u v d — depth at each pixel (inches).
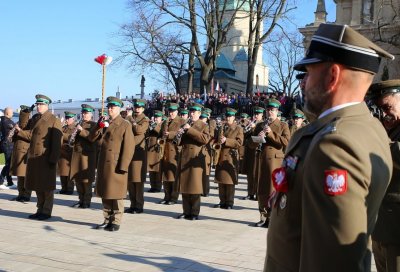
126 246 281.6
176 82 1417.3
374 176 71.8
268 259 85.2
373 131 77.1
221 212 418.3
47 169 359.6
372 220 75.0
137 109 439.5
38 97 364.2
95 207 431.8
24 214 380.5
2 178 528.1
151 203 467.5
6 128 522.0
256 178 369.7
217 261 252.1
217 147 416.5
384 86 151.3
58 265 238.7
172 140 417.7
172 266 240.8
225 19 2048.5
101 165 326.3
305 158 77.6
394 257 146.3
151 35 1328.7
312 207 71.7
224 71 2295.8
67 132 506.0
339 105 80.2
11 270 229.5
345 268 67.6
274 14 1350.9
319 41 81.4
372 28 1584.6
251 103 1022.4
